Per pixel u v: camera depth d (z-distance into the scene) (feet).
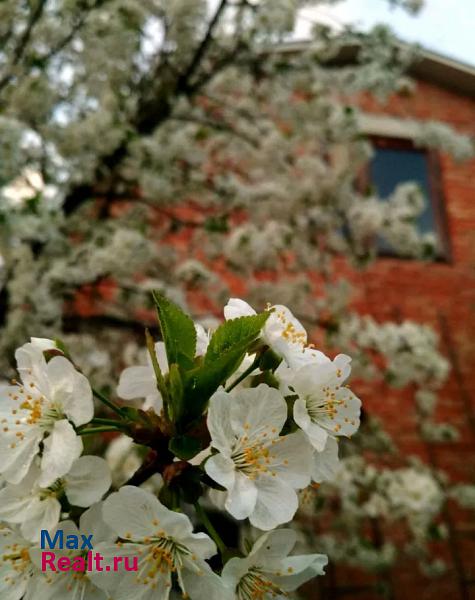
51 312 12.07
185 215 18.52
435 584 16.62
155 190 14.53
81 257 12.82
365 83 15.46
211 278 14.47
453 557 17.08
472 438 19.12
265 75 15.72
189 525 2.83
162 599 2.89
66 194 13.84
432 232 22.63
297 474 3.28
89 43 13.29
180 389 3.28
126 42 13.32
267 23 14.33
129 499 2.89
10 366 11.86
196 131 15.37
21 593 3.19
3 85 13.07
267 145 15.62
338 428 3.55
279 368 3.56
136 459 8.86
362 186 22.31
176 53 15.08
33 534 3.05
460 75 24.34
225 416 3.25
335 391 3.67
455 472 18.38
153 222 16.17
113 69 13.85
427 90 24.63
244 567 2.99
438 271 21.63
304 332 3.94
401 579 16.44
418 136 17.42
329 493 13.89
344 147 15.52
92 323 13.30
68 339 12.85
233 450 3.22
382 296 20.59
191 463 3.33
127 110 14.29
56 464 3.10
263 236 14.30
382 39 15.52
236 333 3.42
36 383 3.56
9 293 12.55
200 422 3.35
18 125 10.44
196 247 15.89
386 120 23.41
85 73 14.11
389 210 15.61
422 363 14.57
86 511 3.02
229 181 15.42
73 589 3.05
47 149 13.32
